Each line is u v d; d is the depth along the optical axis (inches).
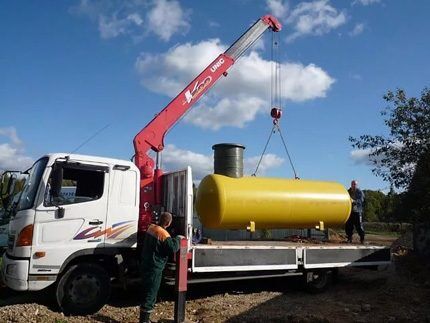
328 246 403.2
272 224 411.5
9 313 290.8
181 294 297.6
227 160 401.1
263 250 364.5
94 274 311.9
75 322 291.4
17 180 334.0
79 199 314.5
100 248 317.7
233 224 393.1
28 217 298.8
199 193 395.2
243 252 354.6
